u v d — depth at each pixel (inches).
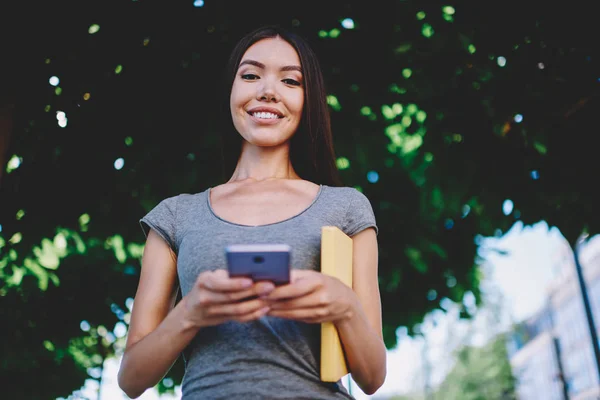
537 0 179.6
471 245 279.0
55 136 177.3
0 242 204.7
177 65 182.1
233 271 50.0
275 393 56.2
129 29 174.9
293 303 53.5
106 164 187.9
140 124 186.1
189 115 188.9
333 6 186.1
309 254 62.9
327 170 78.2
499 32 184.5
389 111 218.4
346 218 67.7
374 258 67.7
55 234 201.3
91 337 266.7
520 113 190.1
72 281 234.4
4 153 139.3
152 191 199.6
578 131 191.0
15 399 241.3
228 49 182.5
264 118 73.3
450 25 186.9
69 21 164.1
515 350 1845.5
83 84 174.4
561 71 184.5
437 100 194.1
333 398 58.2
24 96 157.8
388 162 246.5
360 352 58.8
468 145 195.8
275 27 78.4
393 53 191.3
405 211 258.1
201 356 59.7
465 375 1352.1
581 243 210.4
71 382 253.6
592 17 176.7
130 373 60.2
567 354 1492.4
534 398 1665.8
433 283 285.9
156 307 65.8
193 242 64.6
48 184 187.3
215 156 197.3
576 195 197.3
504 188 199.5
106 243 234.8
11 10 144.4
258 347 58.2
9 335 229.3
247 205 67.9
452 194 202.5
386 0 186.9
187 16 177.9
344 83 197.2
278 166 74.7
